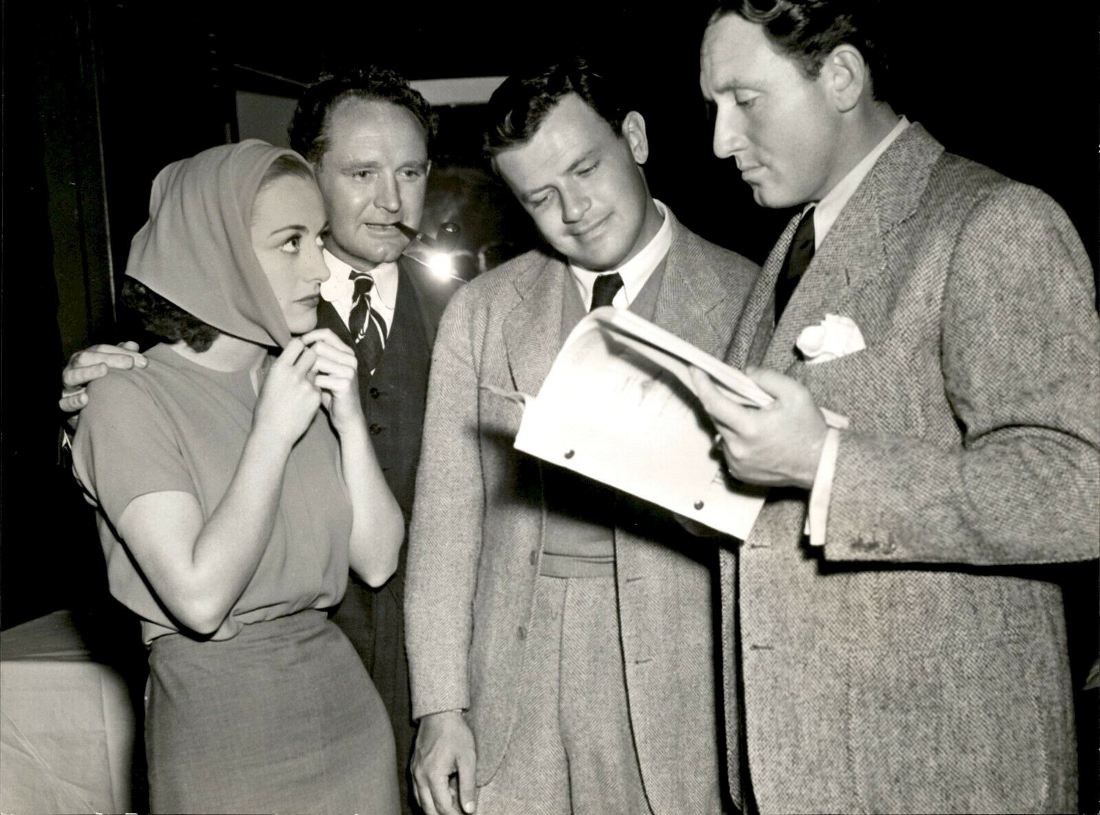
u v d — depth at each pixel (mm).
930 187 1350
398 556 2088
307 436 1798
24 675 2412
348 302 2262
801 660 1365
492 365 2008
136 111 3848
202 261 1658
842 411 1324
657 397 1351
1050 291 1210
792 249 1550
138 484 1524
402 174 2215
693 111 4246
